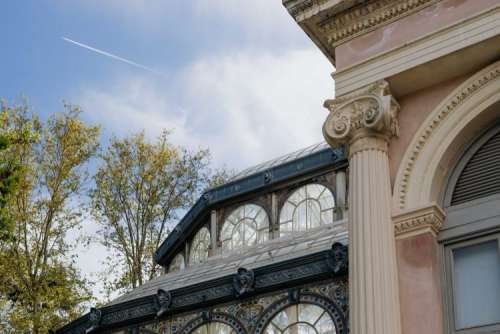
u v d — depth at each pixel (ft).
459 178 33.94
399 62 35.27
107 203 82.12
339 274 41.11
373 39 37.19
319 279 41.96
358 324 30.60
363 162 34.04
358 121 34.88
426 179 33.60
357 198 33.32
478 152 34.01
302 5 38.60
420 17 36.09
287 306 42.68
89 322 51.39
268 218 60.64
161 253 69.56
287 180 60.70
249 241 60.85
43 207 77.97
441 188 33.99
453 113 34.19
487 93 33.45
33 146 78.79
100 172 82.74
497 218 32.01
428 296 31.14
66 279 76.43
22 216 75.97
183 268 65.00
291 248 50.24
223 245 62.34
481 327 30.45
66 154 80.53
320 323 41.01
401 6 36.58
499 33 32.83
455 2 35.29
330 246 46.96
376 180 33.55
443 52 34.01
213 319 45.55
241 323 44.19
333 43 38.47
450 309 31.30
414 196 33.45
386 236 32.45
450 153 34.06
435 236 32.89
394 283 31.60
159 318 48.29
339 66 37.55
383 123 34.19
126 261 81.20
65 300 75.51
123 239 81.30
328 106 36.73
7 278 74.23
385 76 35.37
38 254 75.97
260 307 43.78
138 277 79.61
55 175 79.30
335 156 58.39
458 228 32.73
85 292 77.10
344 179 57.93
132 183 83.51
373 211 32.78
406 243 32.63
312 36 39.47
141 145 85.25
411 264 32.07
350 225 33.17
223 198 63.52
